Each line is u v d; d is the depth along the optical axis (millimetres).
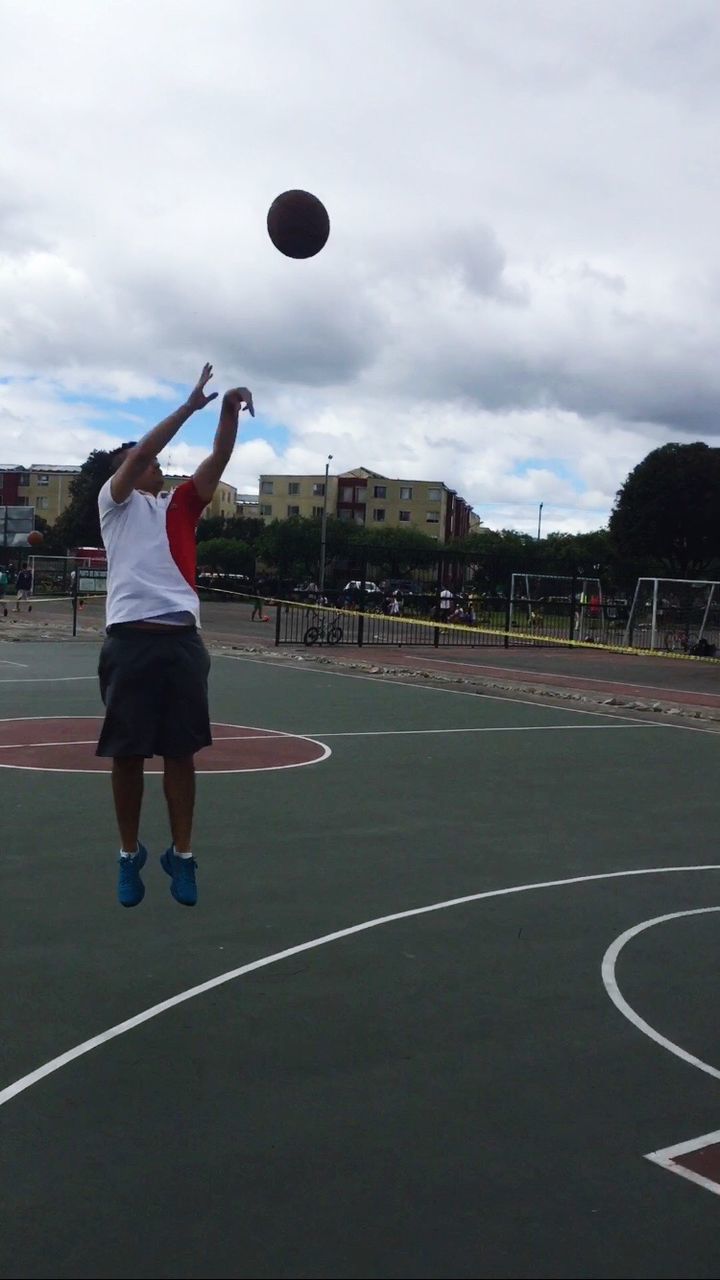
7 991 5406
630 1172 3836
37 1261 3266
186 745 4566
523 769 12188
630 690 21500
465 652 30266
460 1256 3322
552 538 84812
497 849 8547
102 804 9812
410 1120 4180
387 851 8414
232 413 4562
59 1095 4320
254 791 10609
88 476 89062
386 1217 3523
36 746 12891
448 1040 4938
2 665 23203
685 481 66438
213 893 7199
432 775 11672
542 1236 3438
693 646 32781
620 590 48656
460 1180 3756
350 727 15234
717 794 10984
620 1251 3367
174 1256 3299
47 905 6859
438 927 6590
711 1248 3398
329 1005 5316
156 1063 4629
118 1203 3578
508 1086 4492
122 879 4758
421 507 109062
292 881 7527
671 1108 4328
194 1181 3717
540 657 29953
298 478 110625
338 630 30953
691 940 6449
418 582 36656
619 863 8211
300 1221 3492
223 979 5637
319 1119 4172
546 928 6617
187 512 4664
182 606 4559
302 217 4914
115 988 5477
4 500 113625
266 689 19875
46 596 52188
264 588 56000
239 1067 4605
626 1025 5156
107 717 4582
